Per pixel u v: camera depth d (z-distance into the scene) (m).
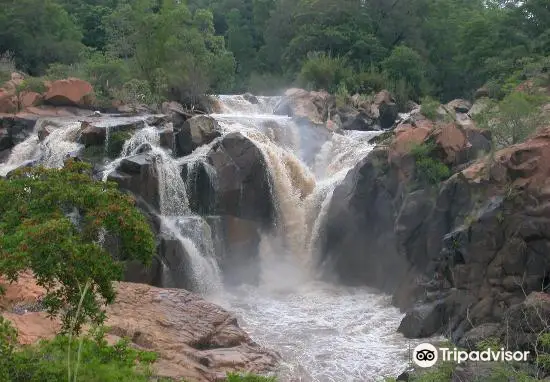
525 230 17.22
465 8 62.06
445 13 57.88
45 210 11.13
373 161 23.86
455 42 53.62
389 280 23.33
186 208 24.38
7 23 44.31
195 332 16.48
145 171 22.72
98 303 11.55
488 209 18.05
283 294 23.52
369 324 19.66
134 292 17.81
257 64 61.16
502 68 39.78
